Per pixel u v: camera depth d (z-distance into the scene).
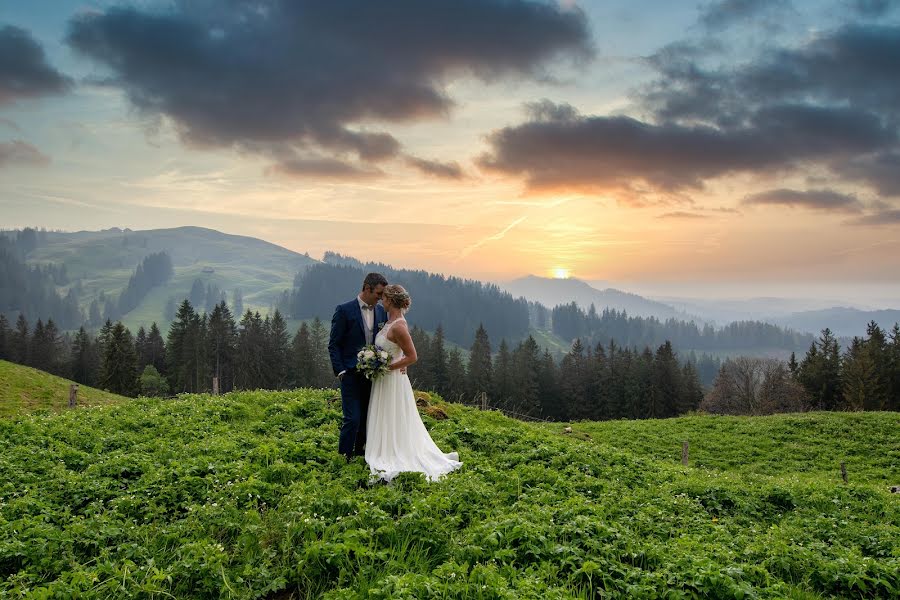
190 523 8.03
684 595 6.70
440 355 119.50
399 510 8.43
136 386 93.44
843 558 8.37
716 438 36.69
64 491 9.39
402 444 10.49
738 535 9.50
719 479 15.33
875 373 85.31
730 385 91.44
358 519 7.83
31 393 38.69
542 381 118.69
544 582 6.76
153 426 14.55
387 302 10.44
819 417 39.47
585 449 14.77
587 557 7.44
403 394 10.69
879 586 7.97
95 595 6.25
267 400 17.73
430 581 6.32
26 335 132.88
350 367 10.68
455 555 7.36
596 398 111.50
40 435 13.01
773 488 13.41
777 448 34.00
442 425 15.47
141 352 124.06
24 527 7.76
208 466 10.30
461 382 116.81
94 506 8.62
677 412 105.62
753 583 7.50
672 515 10.02
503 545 7.63
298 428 14.27
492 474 11.02
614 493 10.78
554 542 7.77
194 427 14.02
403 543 7.54
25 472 10.43
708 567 7.11
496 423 21.59
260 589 6.74
